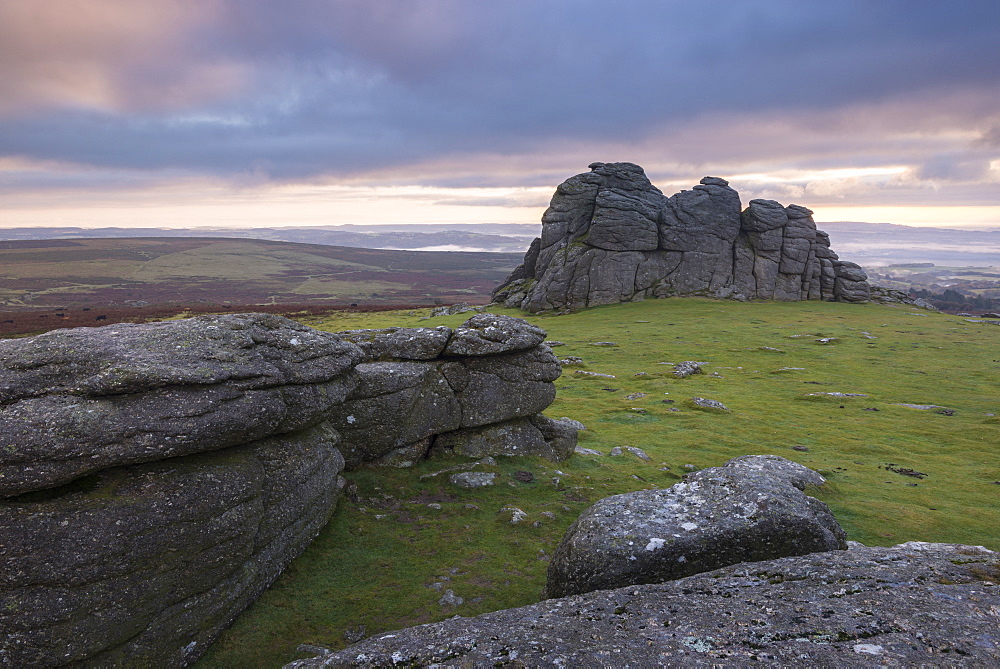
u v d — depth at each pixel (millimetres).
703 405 43500
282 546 16984
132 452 13281
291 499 17453
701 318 93000
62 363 13602
